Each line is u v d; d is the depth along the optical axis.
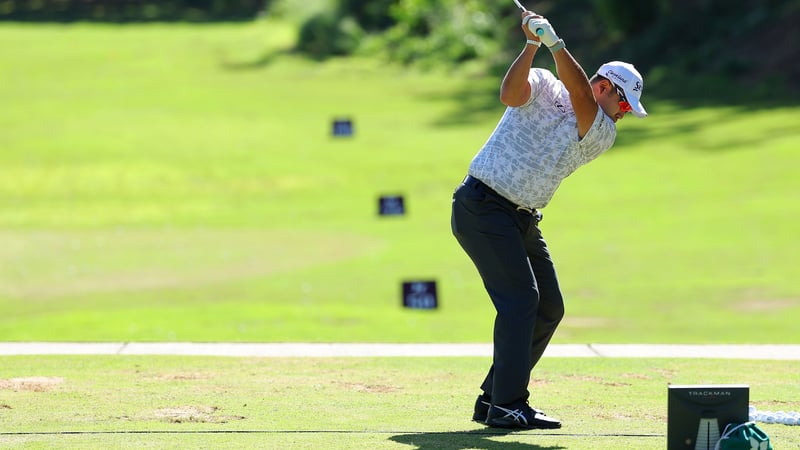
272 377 23.27
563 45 17.44
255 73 166.88
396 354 26.53
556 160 18.02
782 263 63.47
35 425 18.62
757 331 45.41
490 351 27.03
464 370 24.20
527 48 17.64
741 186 89.31
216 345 27.70
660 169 98.44
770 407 20.64
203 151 113.00
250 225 82.12
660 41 158.50
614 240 72.56
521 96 17.72
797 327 46.50
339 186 98.19
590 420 19.33
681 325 47.31
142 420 19.09
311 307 50.22
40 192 96.00
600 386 22.53
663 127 119.25
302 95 149.00
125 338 40.38
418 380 23.05
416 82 160.50
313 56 180.88
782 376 23.78
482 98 145.88
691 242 70.81
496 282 18.36
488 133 121.56
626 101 18.41
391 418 19.44
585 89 17.70
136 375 23.33
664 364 25.19
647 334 44.69
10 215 86.50
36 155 110.00
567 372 24.09
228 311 48.47
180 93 148.75
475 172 18.36
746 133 112.06
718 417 16.12
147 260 66.44
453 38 179.38
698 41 156.25
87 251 70.06
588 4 182.62
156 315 47.31
